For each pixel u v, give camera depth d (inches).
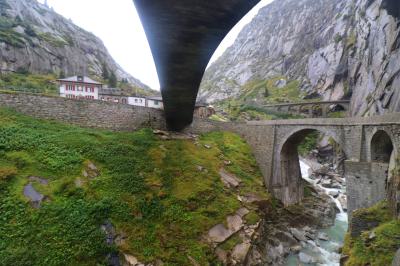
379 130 918.4
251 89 5792.3
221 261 729.0
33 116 981.8
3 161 701.9
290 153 1470.2
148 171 904.3
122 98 2372.0
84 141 916.0
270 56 6633.9
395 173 770.8
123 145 989.2
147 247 649.6
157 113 1380.4
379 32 2190.0
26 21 3826.3
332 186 1802.4
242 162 1365.7
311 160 2544.3
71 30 5191.9
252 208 1021.2
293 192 1449.3
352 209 972.6
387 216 765.9
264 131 1467.8
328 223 1284.4
